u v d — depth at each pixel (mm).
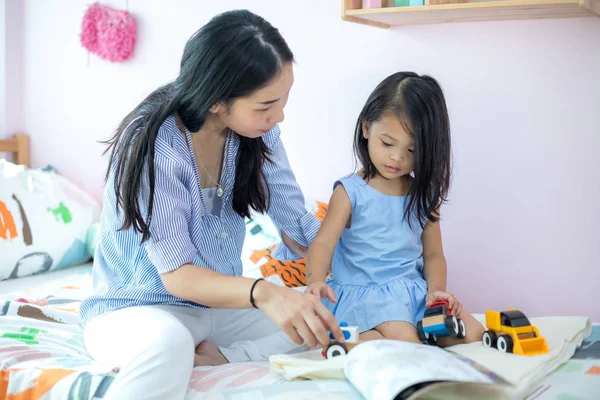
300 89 2016
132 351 1050
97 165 2326
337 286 1372
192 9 2121
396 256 1368
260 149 1302
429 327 1171
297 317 1011
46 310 1445
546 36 1708
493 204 1811
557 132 1726
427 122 1280
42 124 2383
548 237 1764
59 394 1039
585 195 1715
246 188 1307
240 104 1104
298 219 1412
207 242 1277
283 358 1060
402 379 882
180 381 1008
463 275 1866
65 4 2295
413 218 1382
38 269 1972
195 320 1241
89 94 2301
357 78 1937
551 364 1062
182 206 1150
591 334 1268
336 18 1942
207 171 1285
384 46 1891
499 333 1133
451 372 895
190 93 1114
